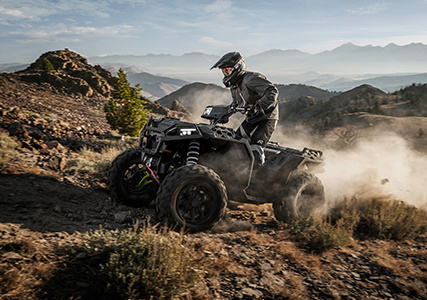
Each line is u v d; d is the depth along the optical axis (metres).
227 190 4.36
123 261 2.60
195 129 3.97
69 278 2.48
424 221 5.04
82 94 28.41
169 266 2.61
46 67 32.12
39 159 5.98
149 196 4.79
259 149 4.56
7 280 2.23
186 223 3.69
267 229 4.42
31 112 13.07
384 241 4.41
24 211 3.67
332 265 3.46
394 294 3.02
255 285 2.88
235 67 4.68
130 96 13.88
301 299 2.76
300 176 4.60
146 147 4.43
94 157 7.66
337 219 4.83
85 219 3.92
